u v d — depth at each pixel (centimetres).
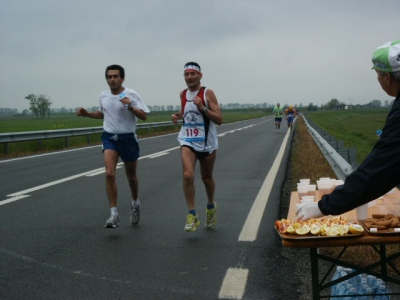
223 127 4925
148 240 691
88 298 482
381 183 278
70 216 846
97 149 2220
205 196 1025
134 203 776
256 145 2447
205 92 691
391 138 274
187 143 696
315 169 1361
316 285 320
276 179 1252
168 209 898
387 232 305
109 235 719
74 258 610
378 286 374
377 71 300
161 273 553
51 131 2231
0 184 1207
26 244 674
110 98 738
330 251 585
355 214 411
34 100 12900
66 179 1283
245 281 524
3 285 520
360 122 6594
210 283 521
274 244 664
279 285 512
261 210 880
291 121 4269
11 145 2216
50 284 521
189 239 695
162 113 14162
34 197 1027
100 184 1195
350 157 918
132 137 744
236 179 1265
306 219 311
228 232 731
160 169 1491
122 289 506
